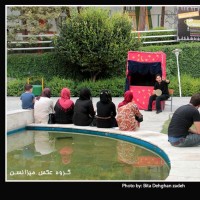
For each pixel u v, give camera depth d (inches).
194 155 325.4
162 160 342.6
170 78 960.9
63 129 479.2
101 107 458.3
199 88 887.7
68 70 980.6
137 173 303.6
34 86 814.5
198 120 348.8
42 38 1040.2
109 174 301.0
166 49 986.1
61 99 496.1
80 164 332.2
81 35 903.7
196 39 1079.6
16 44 1009.5
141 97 641.6
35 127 492.1
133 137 410.3
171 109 633.0
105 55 902.4
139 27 1186.0
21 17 976.3
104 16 918.4
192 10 1073.5
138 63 633.0
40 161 344.8
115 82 893.8
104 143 414.9
